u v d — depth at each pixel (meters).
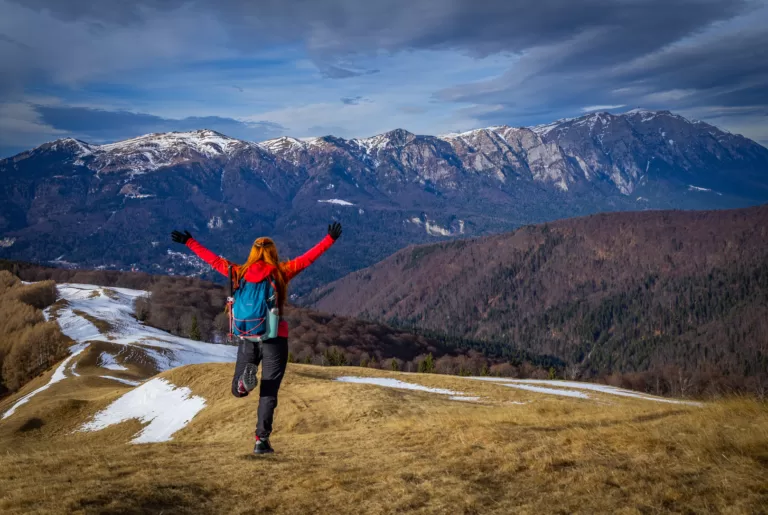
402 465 6.79
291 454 7.99
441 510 4.97
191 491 5.83
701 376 174.25
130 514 5.01
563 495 5.05
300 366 54.16
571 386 49.84
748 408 7.85
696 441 6.14
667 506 4.55
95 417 44.91
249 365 6.22
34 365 114.38
